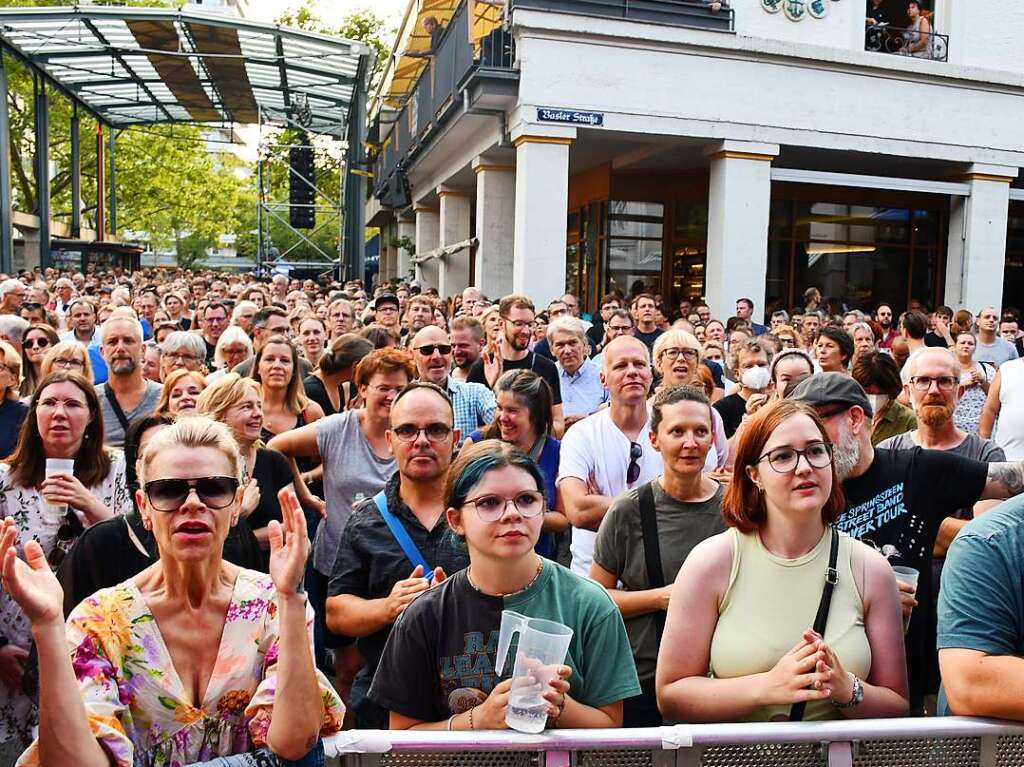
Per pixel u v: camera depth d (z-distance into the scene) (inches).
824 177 644.1
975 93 677.3
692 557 109.2
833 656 97.0
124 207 1793.8
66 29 858.1
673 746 88.0
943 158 677.3
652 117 595.5
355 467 183.0
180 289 572.4
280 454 176.4
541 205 577.9
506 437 176.6
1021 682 86.1
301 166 1208.8
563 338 278.8
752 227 626.8
